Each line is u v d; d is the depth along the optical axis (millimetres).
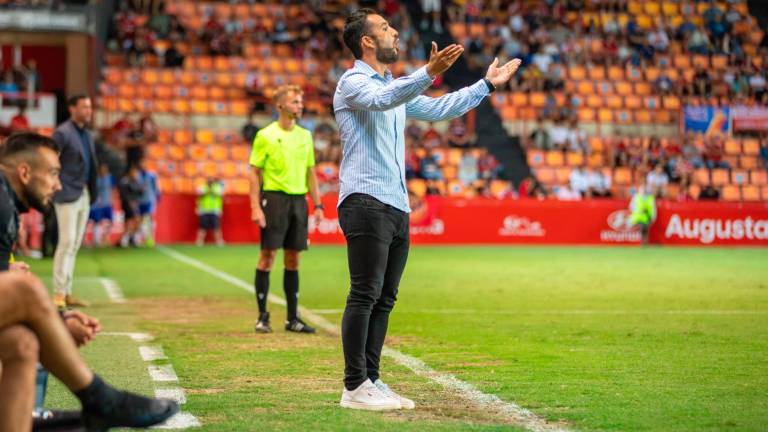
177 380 7176
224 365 7879
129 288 15141
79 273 18109
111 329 10227
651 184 33062
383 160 6246
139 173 27141
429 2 39062
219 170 32844
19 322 4199
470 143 34094
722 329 10328
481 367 7789
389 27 6359
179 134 33625
